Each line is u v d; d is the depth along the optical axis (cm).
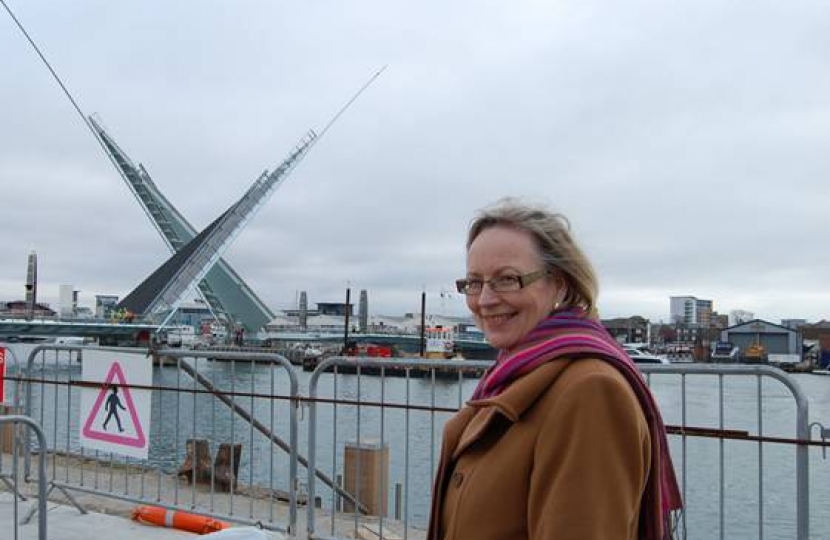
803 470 422
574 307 189
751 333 12275
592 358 165
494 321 191
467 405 192
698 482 1138
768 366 431
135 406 645
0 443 771
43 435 494
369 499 807
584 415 155
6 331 3612
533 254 188
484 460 171
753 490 1155
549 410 162
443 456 190
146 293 6794
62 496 737
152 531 621
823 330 12044
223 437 1001
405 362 556
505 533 163
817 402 4403
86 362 684
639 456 155
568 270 189
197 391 647
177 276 6781
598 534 148
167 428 852
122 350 659
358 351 8612
